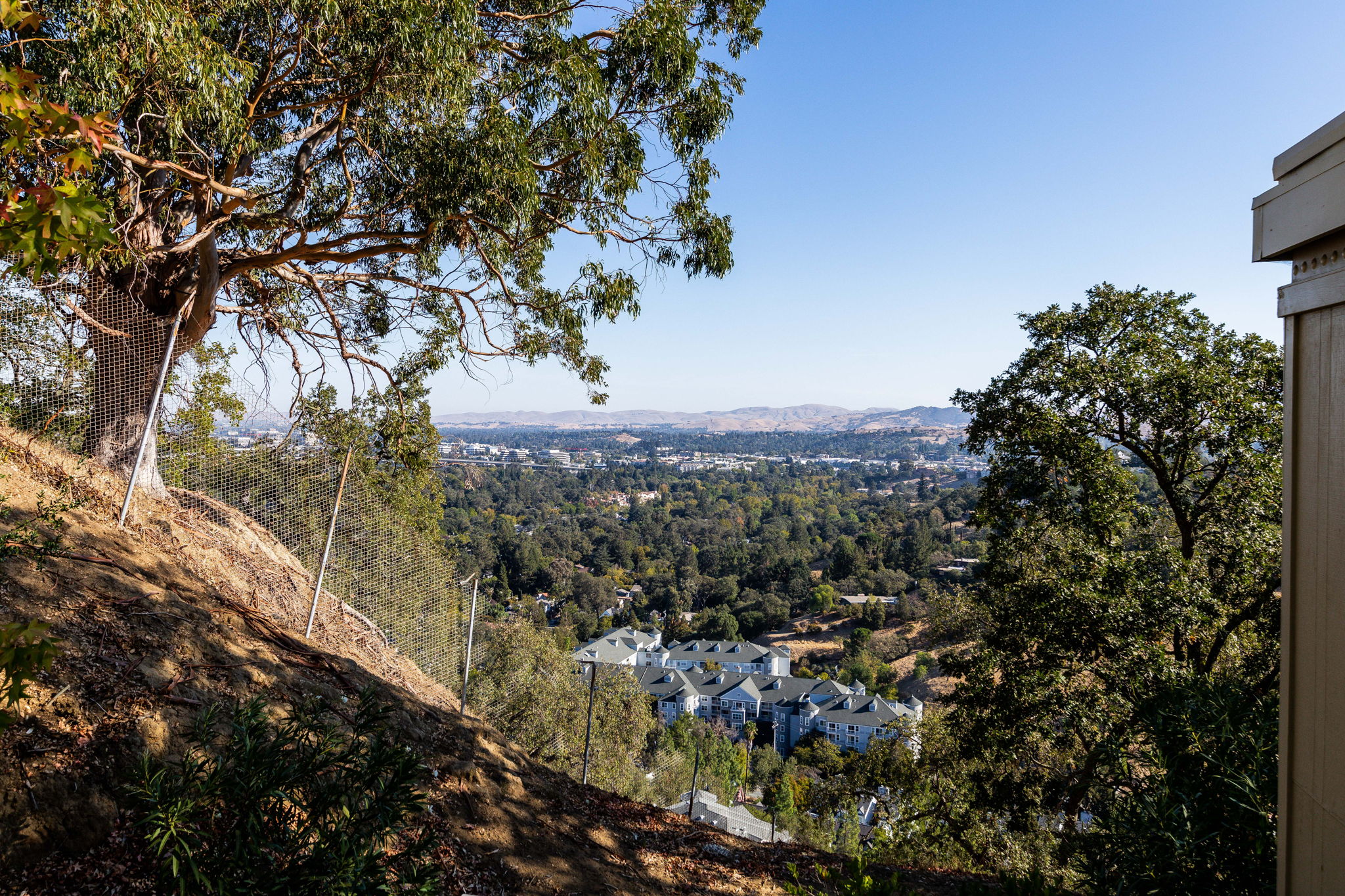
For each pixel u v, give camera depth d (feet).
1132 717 22.02
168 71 20.03
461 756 17.54
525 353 38.47
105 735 11.16
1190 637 29.55
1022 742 32.32
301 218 31.94
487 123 25.75
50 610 13.23
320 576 23.48
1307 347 6.78
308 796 9.95
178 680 13.47
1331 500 6.32
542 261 38.40
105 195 22.31
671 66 29.60
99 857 9.64
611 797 21.62
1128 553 30.73
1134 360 32.78
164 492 24.53
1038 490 35.53
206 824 9.48
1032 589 31.19
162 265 26.58
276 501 27.45
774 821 83.30
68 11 17.65
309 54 27.43
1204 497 33.65
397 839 13.21
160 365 21.26
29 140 7.11
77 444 22.17
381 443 42.91
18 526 14.02
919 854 43.21
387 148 28.30
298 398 37.11
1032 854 36.37
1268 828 10.47
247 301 36.22
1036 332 35.73
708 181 34.45
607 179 32.22
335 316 38.88
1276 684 24.23
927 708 52.60
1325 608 6.36
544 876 14.90
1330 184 6.04
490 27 30.53
